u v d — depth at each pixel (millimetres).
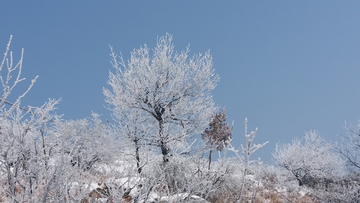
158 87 11438
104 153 10352
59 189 3045
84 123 12781
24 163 3180
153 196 4004
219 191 8219
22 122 3291
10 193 2957
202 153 10117
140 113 11469
